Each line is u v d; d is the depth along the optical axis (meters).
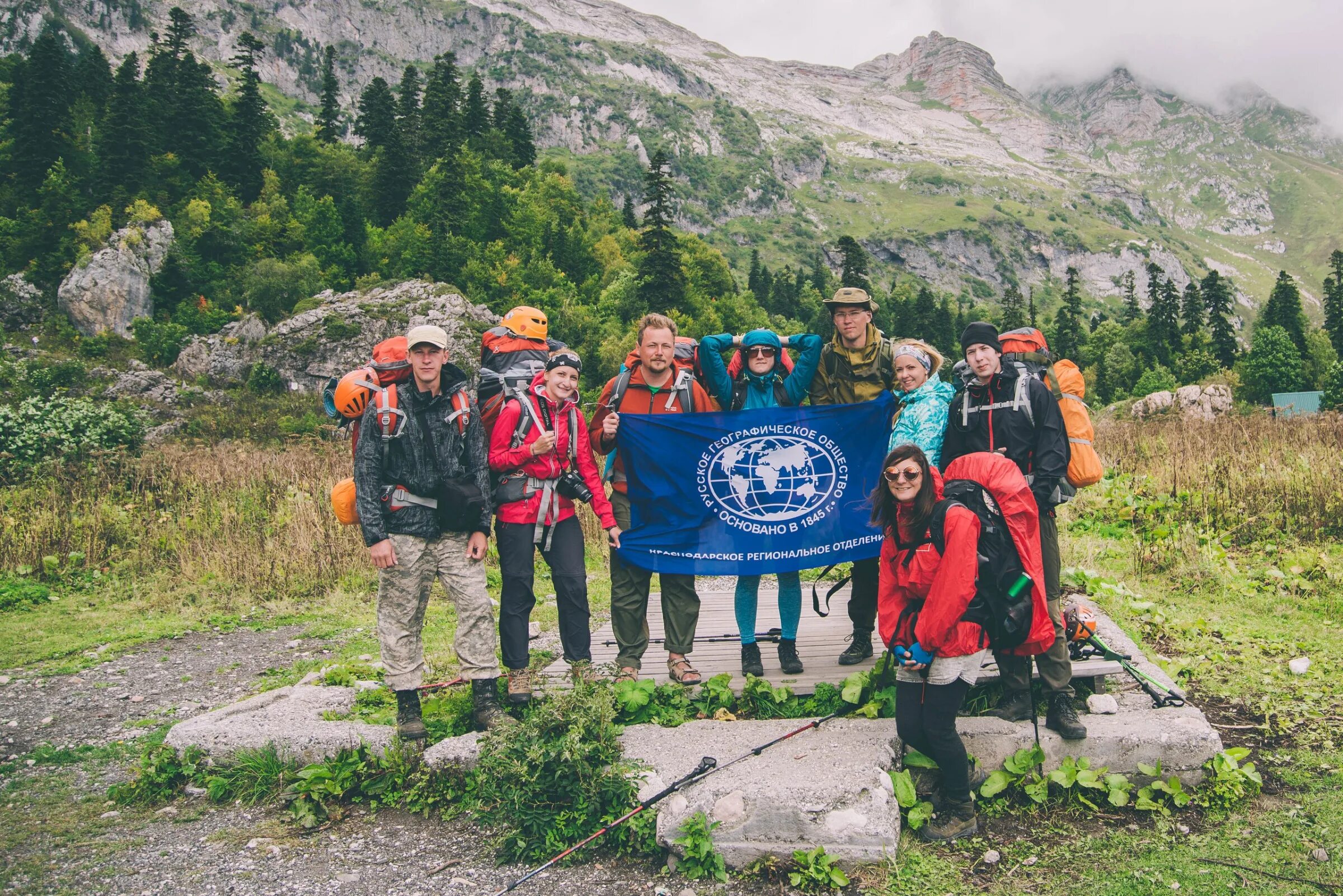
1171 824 3.76
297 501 11.02
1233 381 80.56
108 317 72.06
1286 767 4.20
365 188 100.12
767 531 4.74
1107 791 3.88
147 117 92.19
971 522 3.48
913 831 3.76
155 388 54.25
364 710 4.96
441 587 8.40
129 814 4.19
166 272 76.81
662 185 83.88
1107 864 3.48
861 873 3.47
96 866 3.70
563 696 4.09
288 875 3.61
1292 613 6.52
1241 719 4.81
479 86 119.69
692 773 3.80
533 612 7.43
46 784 4.58
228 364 56.34
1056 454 4.02
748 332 4.84
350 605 8.24
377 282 76.94
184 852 3.81
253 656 6.84
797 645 5.43
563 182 116.75
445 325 53.41
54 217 80.94
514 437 4.37
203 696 5.94
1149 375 89.94
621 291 86.50
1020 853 3.60
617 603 4.71
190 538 10.20
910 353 4.41
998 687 4.45
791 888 3.43
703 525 4.73
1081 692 4.51
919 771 4.00
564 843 3.75
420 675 4.42
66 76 91.12
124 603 8.55
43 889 3.51
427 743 4.35
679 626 4.73
